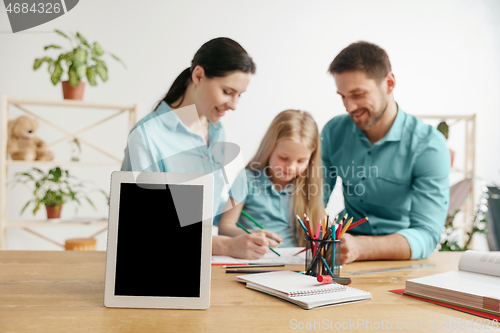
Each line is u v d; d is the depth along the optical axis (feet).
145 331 1.77
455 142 8.25
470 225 7.38
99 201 7.68
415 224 4.66
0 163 6.49
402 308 2.16
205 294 2.12
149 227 2.17
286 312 2.07
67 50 7.54
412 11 8.29
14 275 2.79
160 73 7.80
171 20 7.79
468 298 2.13
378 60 5.36
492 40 8.49
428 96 8.32
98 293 2.37
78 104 6.83
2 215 6.51
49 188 7.02
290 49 7.89
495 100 8.49
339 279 2.74
